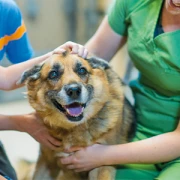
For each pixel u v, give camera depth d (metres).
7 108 5.26
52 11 6.16
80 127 2.24
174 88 2.26
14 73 2.31
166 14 2.26
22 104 5.42
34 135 2.36
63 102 2.16
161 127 2.39
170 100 2.33
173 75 2.19
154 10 2.32
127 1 2.45
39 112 2.29
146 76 2.40
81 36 6.52
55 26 6.28
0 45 2.34
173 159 2.23
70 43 2.29
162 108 2.36
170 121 2.36
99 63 2.32
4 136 4.36
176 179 2.08
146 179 2.29
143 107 2.47
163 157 2.16
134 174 2.33
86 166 2.24
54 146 2.32
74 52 2.27
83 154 2.22
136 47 2.34
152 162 2.19
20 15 2.45
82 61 2.25
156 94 2.39
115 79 2.40
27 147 4.10
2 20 2.32
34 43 6.18
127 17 2.46
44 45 6.29
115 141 2.36
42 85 2.26
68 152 2.29
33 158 3.73
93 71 2.28
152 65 2.25
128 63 3.15
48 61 2.26
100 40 2.63
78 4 6.34
